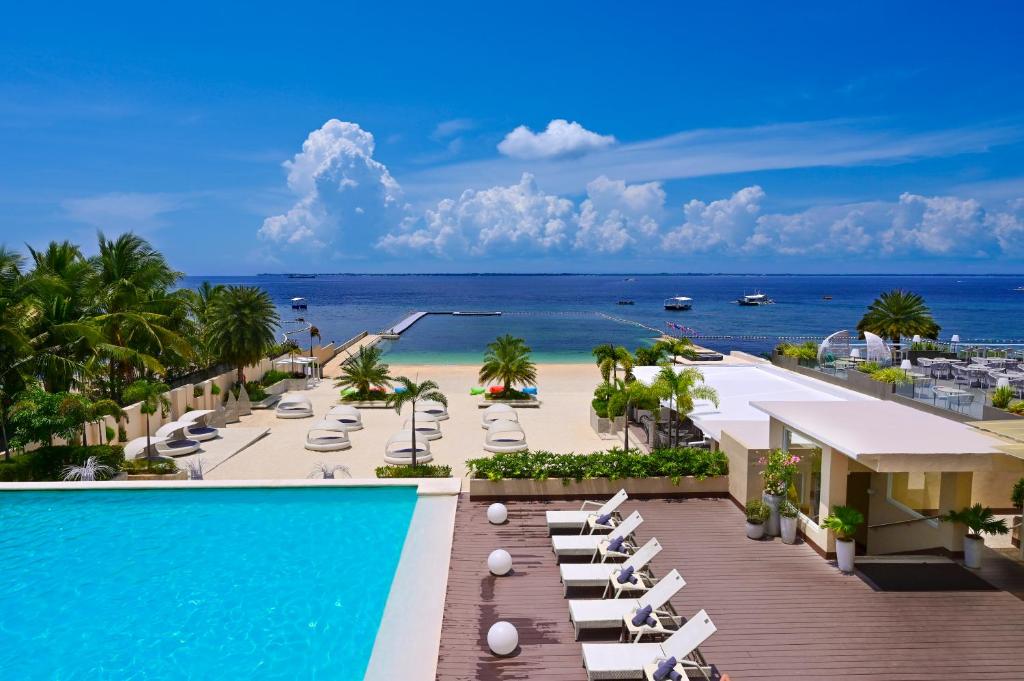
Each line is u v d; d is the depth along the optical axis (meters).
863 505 14.09
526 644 9.61
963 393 23.69
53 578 12.57
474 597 11.04
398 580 11.68
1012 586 11.27
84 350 24.83
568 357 63.47
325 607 11.47
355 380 36.41
